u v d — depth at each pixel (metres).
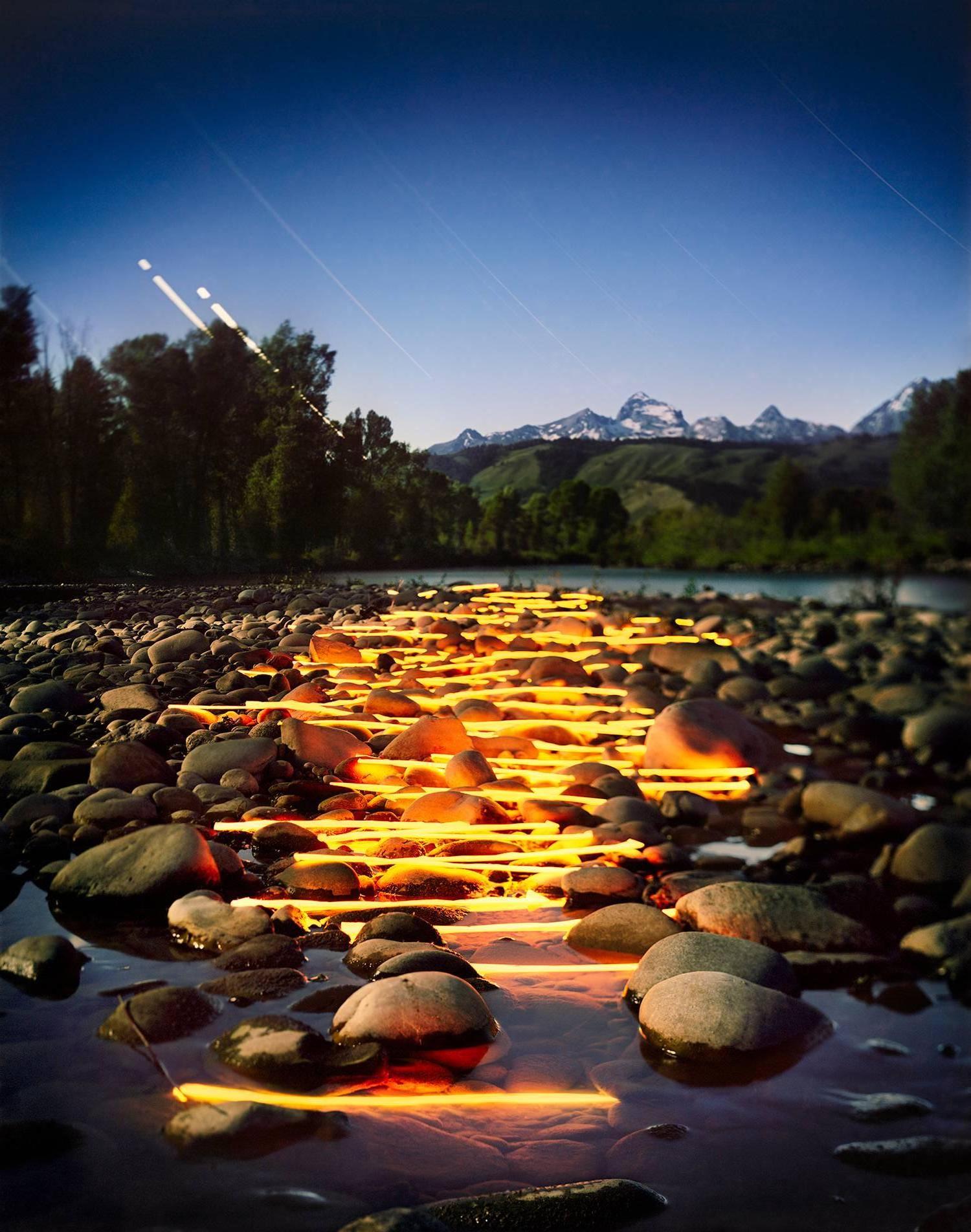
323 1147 1.13
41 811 2.40
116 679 4.05
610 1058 1.36
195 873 1.94
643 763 2.86
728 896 1.76
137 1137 1.15
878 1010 1.46
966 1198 1.01
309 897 2.02
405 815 2.46
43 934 1.80
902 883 1.93
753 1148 1.14
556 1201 1.01
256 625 4.93
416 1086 1.28
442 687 3.88
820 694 3.18
